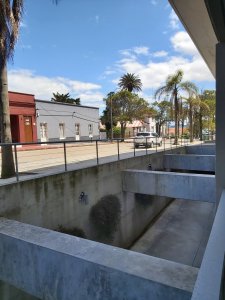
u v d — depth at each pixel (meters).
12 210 5.84
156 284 3.04
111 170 9.64
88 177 8.34
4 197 5.68
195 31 5.92
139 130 49.88
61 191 7.24
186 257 9.42
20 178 6.42
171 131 59.94
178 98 25.38
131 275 3.21
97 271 3.47
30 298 5.56
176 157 15.59
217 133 5.32
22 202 6.09
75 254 3.72
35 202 6.43
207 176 8.96
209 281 2.19
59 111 26.45
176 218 13.36
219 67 5.27
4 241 4.50
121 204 10.19
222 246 2.72
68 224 7.45
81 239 4.25
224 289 2.35
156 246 10.41
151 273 3.22
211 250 2.65
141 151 15.78
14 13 6.54
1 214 5.61
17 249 4.33
